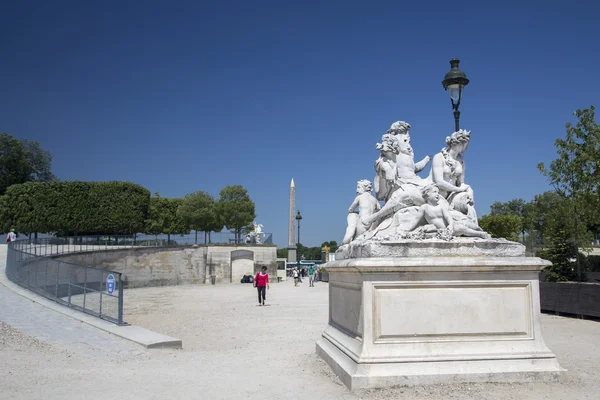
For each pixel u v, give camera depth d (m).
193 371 8.18
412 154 8.75
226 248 47.19
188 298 28.94
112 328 13.25
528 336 7.16
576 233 19.98
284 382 7.19
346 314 7.89
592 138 18.84
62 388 7.07
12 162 60.00
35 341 11.27
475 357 6.84
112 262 38.62
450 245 7.21
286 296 29.33
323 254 54.53
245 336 13.29
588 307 15.23
